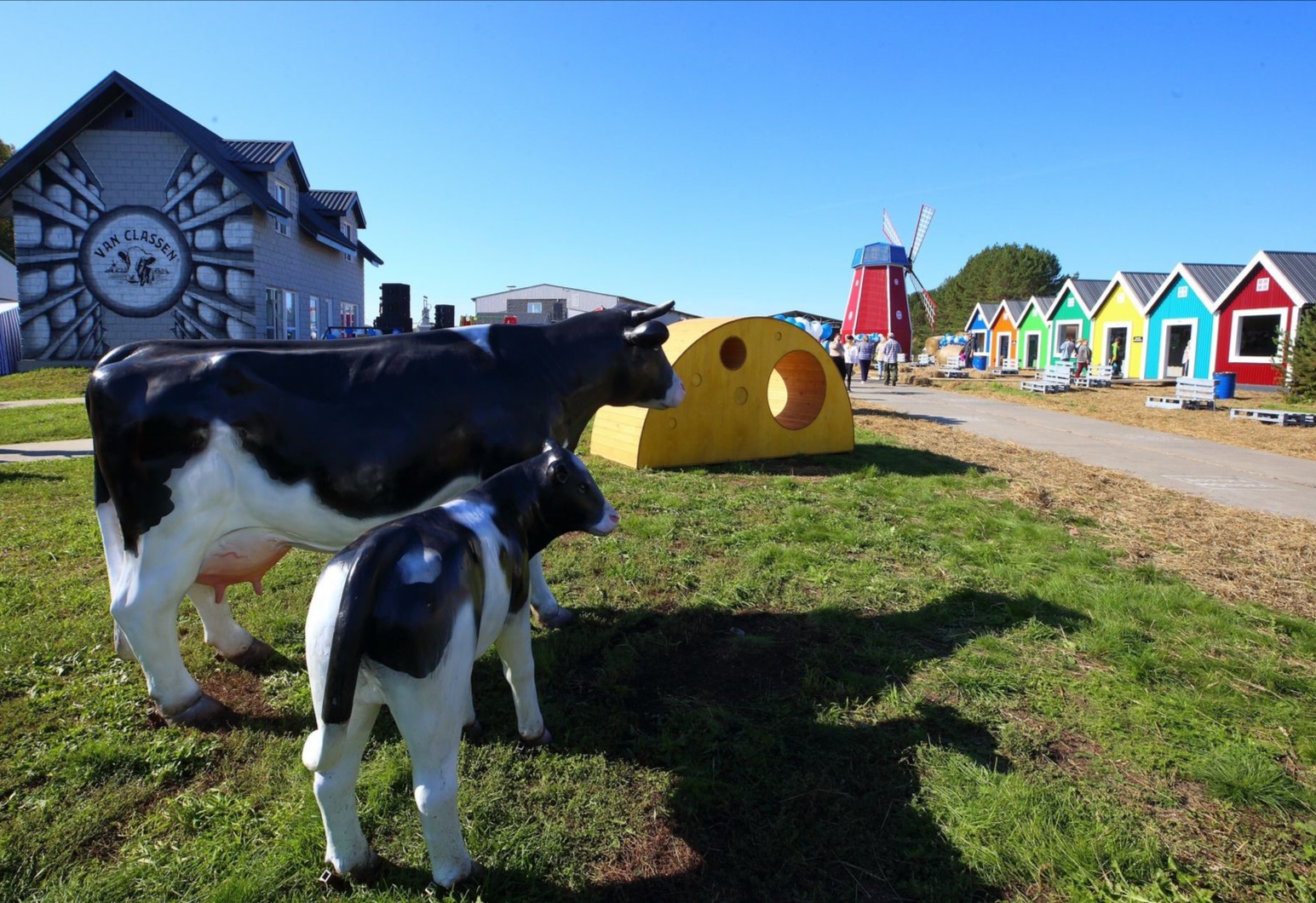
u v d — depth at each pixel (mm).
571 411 4188
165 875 2633
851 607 5055
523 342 4062
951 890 2646
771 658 4352
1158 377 30594
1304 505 8297
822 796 3121
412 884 2609
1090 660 4391
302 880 2623
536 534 3035
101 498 3400
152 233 21812
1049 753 3469
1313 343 21047
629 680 4070
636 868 2742
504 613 2814
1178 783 3268
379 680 2311
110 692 3828
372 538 2367
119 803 3016
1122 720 3711
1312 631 4758
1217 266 29344
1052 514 7594
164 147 21531
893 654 4363
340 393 3361
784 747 3426
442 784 2436
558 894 2604
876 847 2854
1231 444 13000
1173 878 2717
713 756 3375
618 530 6633
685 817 3002
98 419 3125
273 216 23656
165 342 3410
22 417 14180
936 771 3275
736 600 5137
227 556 3385
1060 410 18641
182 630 4551
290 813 2938
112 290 21891
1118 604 5086
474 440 3607
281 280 24547
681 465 9688
